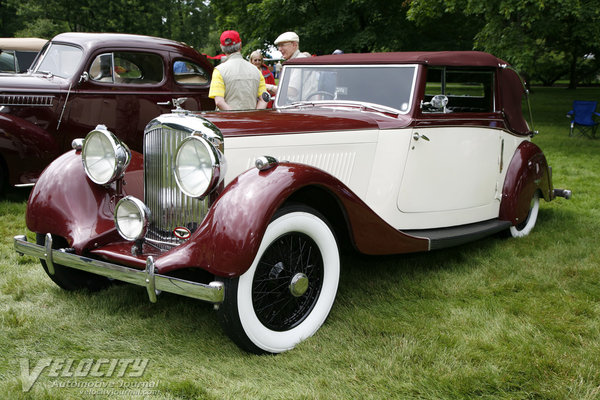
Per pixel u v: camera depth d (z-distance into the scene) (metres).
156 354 2.59
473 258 4.01
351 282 3.52
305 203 2.96
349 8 15.16
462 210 3.89
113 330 2.82
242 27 17.12
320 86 3.95
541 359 2.48
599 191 6.38
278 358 2.55
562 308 3.12
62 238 3.22
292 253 2.68
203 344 2.67
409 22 15.15
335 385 2.30
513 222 4.23
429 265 3.87
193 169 2.54
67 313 3.02
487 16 11.77
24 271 3.67
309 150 3.05
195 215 2.76
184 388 2.25
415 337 2.72
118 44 6.11
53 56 6.26
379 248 3.06
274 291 2.61
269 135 2.89
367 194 3.39
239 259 2.33
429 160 3.59
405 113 3.49
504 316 2.98
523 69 11.80
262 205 2.39
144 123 6.40
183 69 6.71
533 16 10.84
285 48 5.82
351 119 3.29
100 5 25.95
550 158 8.73
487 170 4.01
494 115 3.98
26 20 28.17
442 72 3.69
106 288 3.43
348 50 15.11
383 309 3.09
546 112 17.61
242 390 2.26
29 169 5.57
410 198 3.56
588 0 11.20
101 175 2.96
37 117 5.70
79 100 5.91
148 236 2.99
